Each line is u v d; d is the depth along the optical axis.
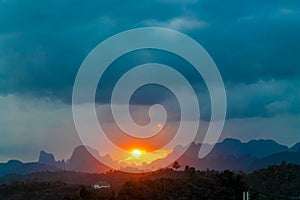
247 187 170.12
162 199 154.12
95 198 157.25
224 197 160.50
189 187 164.88
